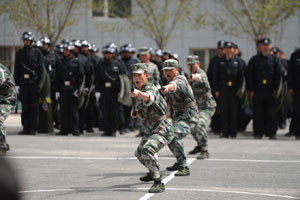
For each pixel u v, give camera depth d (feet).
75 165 58.95
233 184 46.60
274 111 92.38
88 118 106.52
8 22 188.14
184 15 174.81
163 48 172.76
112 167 57.62
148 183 47.14
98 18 192.65
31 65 96.78
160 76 96.02
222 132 94.48
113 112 96.68
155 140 42.50
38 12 149.28
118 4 188.85
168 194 41.45
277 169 56.34
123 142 84.99
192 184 46.55
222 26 162.81
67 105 97.81
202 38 192.24
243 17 155.43
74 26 192.44
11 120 132.46
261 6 149.59
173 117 53.01
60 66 97.30
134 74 42.57
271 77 91.50
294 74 92.22
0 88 62.34
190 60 62.03
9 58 190.90
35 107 97.66
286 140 90.07
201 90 62.64
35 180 48.44
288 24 190.19
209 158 65.05
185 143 83.71
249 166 58.44
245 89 92.84
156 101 42.09
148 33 188.65
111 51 96.32
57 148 75.72
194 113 51.96
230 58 93.15
